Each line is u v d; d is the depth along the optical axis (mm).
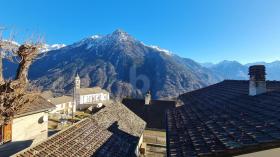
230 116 10367
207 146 7895
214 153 7070
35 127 21094
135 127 24703
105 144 15945
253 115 9289
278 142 6441
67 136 14352
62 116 48156
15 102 10656
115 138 17938
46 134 22594
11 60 10812
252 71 13141
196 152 7742
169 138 10641
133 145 18703
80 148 13789
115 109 25297
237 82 20594
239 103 12336
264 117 8555
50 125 41094
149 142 34156
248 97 12992
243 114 9914
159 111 44031
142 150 24734
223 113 11352
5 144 17922
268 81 16375
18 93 10727
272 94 11570
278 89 12219
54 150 12344
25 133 19875
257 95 12617
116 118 22797
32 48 11242
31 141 20281
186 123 12188
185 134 10281
